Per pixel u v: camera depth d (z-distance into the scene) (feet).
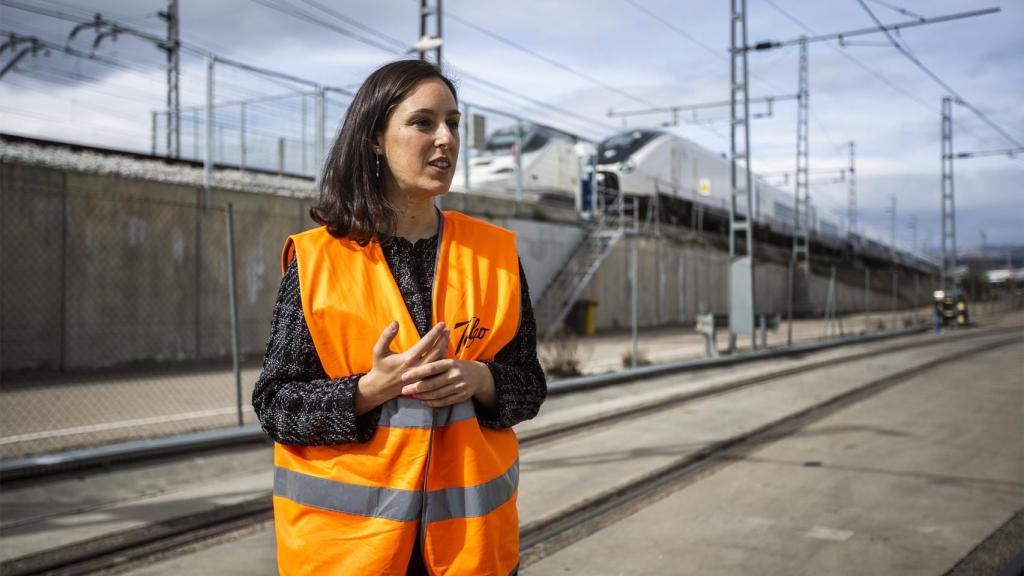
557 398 34.42
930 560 13.83
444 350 4.70
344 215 5.03
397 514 4.69
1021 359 52.47
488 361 5.19
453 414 4.92
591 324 71.77
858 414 29.94
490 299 5.28
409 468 4.72
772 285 117.19
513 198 68.80
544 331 69.31
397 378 4.58
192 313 43.01
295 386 4.86
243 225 45.47
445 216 5.50
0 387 33.27
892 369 47.16
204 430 24.86
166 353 41.81
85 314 38.50
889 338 84.07
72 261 38.01
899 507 17.11
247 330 45.62
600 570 13.58
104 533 15.33
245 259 45.52
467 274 5.24
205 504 17.52
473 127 61.46
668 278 89.97
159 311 41.55
